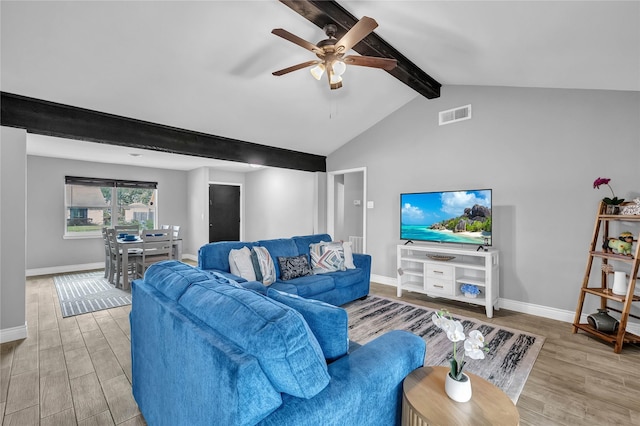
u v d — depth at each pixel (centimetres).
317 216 597
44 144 460
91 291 450
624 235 276
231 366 89
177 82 319
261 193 753
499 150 377
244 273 313
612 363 240
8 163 279
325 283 342
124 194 669
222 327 107
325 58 248
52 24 230
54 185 579
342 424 104
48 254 575
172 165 673
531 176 354
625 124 297
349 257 400
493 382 213
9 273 279
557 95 336
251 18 261
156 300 145
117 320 332
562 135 333
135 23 244
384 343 142
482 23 232
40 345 271
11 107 285
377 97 439
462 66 336
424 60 346
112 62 275
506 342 277
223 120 407
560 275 335
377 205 510
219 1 240
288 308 108
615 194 303
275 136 483
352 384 110
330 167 589
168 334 130
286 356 94
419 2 229
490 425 106
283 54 311
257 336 95
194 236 734
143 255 479
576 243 325
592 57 238
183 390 118
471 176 401
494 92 381
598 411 185
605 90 307
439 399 121
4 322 277
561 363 240
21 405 188
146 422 169
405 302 396
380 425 122
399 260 426
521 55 269
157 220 711
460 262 391
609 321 276
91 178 616
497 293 369
